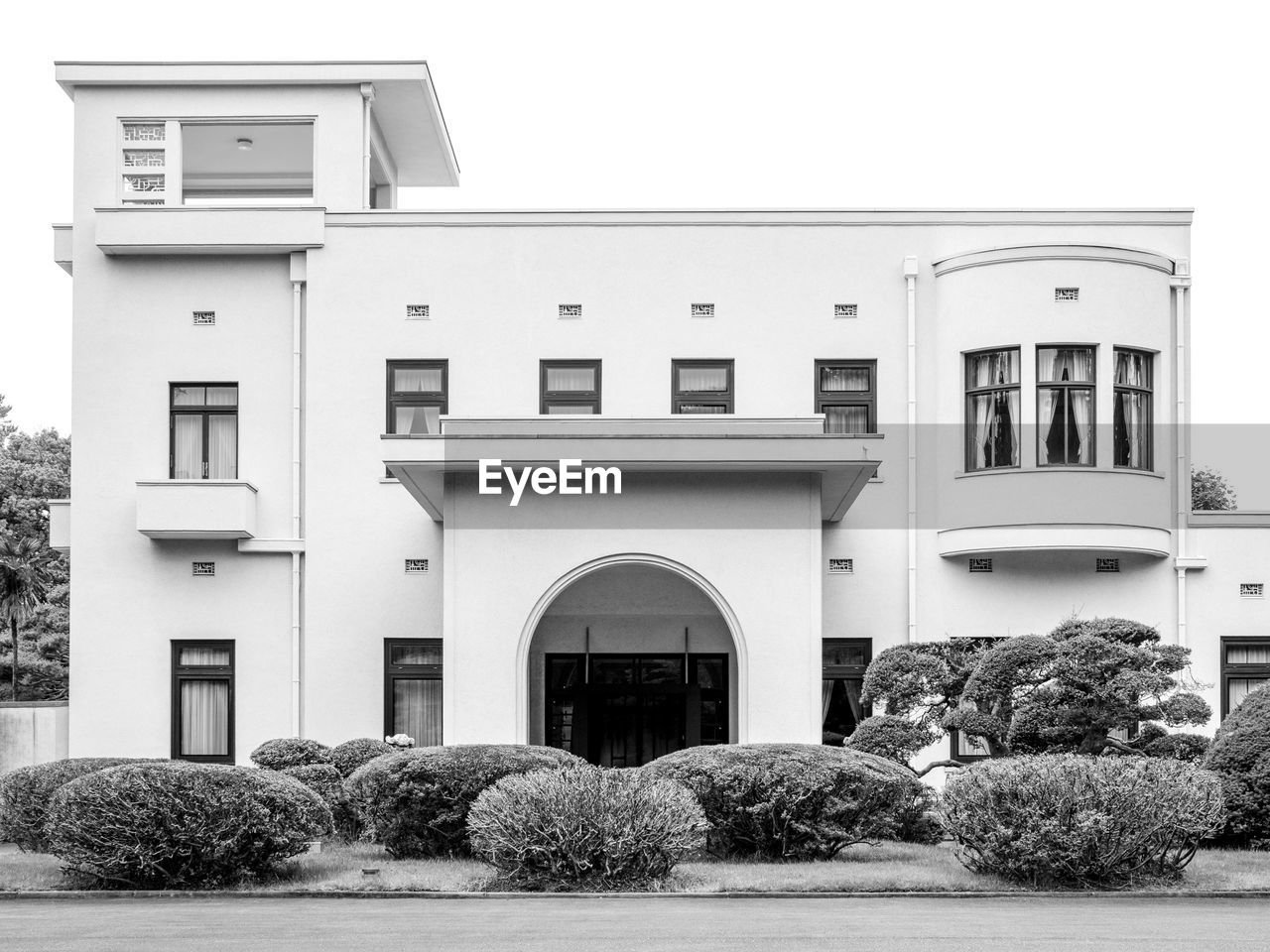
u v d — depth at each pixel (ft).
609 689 74.28
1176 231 74.95
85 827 41.96
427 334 75.25
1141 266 72.49
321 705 73.31
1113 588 73.10
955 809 43.01
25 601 134.21
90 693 73.97
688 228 75.72
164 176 77.51
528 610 63.10
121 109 77.56
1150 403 72.95
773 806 46.14
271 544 74.18
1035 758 43.93
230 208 75.20
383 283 75.61
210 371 75.66
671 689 74.02
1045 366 71.87
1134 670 52.60
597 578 74.33
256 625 74.13
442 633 73.72
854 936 31.55
